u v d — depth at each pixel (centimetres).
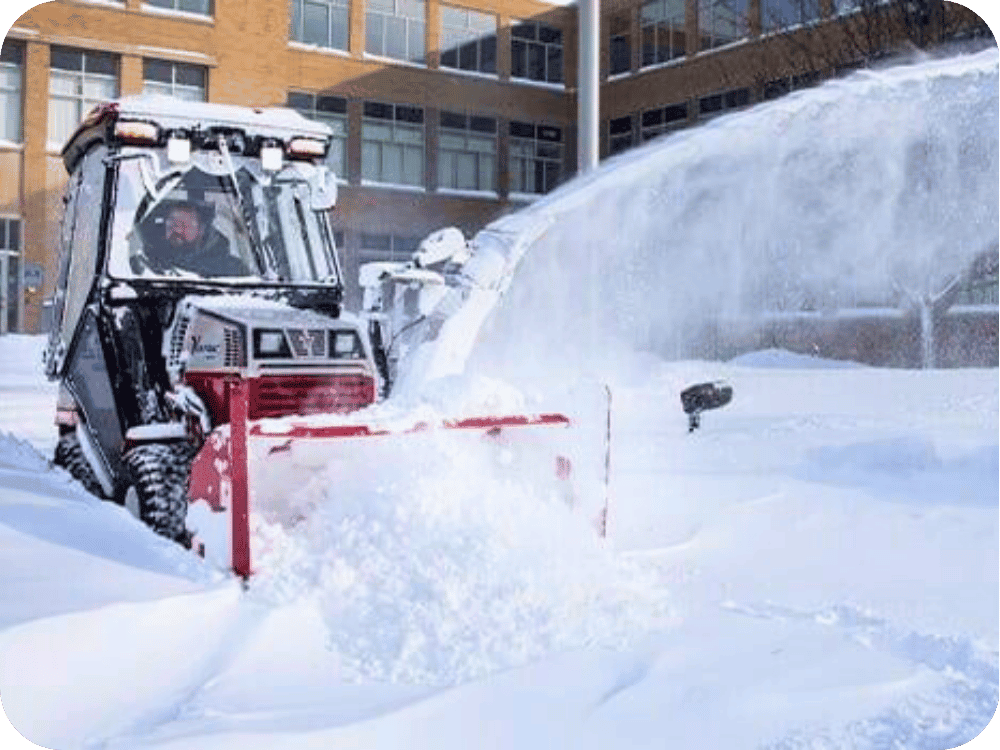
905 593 435
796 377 1537
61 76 2602
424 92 3120
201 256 606
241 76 2805
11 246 2533
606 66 3328
